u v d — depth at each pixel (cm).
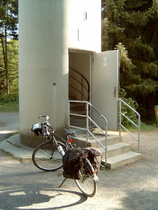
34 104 643
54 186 433
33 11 627
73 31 648
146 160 606
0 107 1914
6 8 2338
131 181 469
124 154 611
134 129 1023
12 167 526
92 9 702
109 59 675
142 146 746
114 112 672
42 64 629
